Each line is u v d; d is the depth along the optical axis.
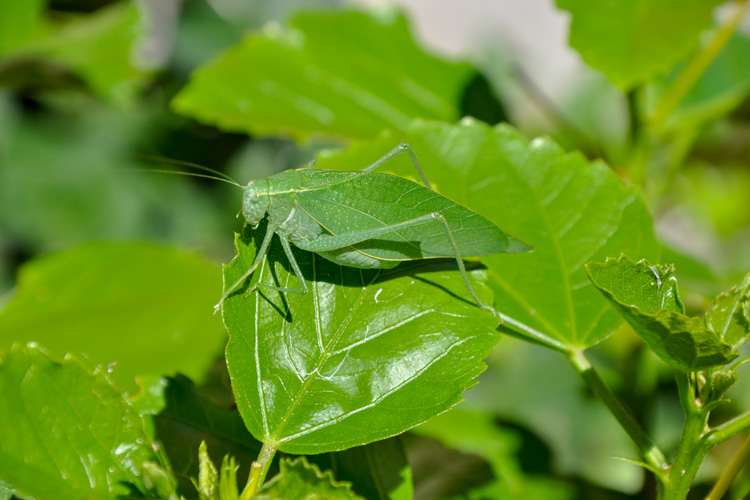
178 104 0.47
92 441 0.36
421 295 0.38
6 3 0.50
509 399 0.64
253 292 0.38
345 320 0.38
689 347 0.36
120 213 0.70
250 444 0.39
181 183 0.71
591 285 0.40
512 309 0.39
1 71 0.49
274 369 0.37
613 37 0.43
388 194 0.39
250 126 0.47
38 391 0.36
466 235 0.39
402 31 0.48
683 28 0.42
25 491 0.36
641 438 0.38
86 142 0.70
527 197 0.40
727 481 0.37
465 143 0.41
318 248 0.39
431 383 0.37
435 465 0.43
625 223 0.40
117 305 0.47
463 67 0.48
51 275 0.47
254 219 0.39
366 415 0.37
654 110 0.45
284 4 0.74
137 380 0.39
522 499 0.42
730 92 0.45
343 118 0.47
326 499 0.36
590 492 0.43
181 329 0.47
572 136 0.48
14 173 0.69
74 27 0.56
